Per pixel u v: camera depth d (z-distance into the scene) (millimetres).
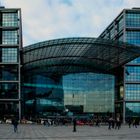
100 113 116625
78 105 117688
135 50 83750
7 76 98375
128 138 34500
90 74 118125
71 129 56781
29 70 114750
